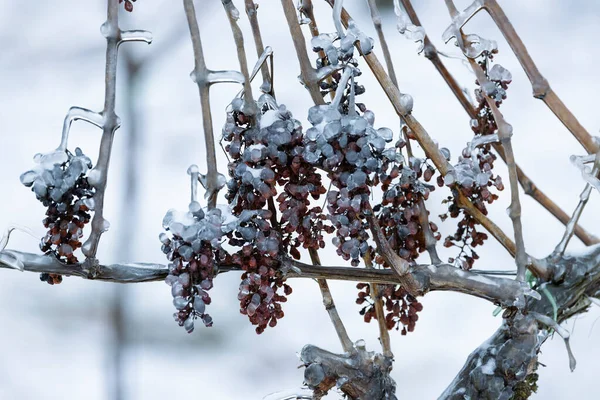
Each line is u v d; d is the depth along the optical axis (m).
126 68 6.17
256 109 2.21
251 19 2.28
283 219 2.21
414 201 2.30
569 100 6.25
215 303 5.75
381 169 2.21
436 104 6.18
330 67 2.22
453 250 5.05
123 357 5.34
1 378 5.18
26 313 5.67
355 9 6.55
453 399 2.38
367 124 2.17
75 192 2.22
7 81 6.91
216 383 5.20
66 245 2.22
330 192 2.19
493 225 2.34
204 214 2.18
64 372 5.23
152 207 5.91
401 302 2.37
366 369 2.35
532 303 2.40
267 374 5.29
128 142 6.03
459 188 2.33
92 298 5.59
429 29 6.66
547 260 2.41
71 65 7.09
